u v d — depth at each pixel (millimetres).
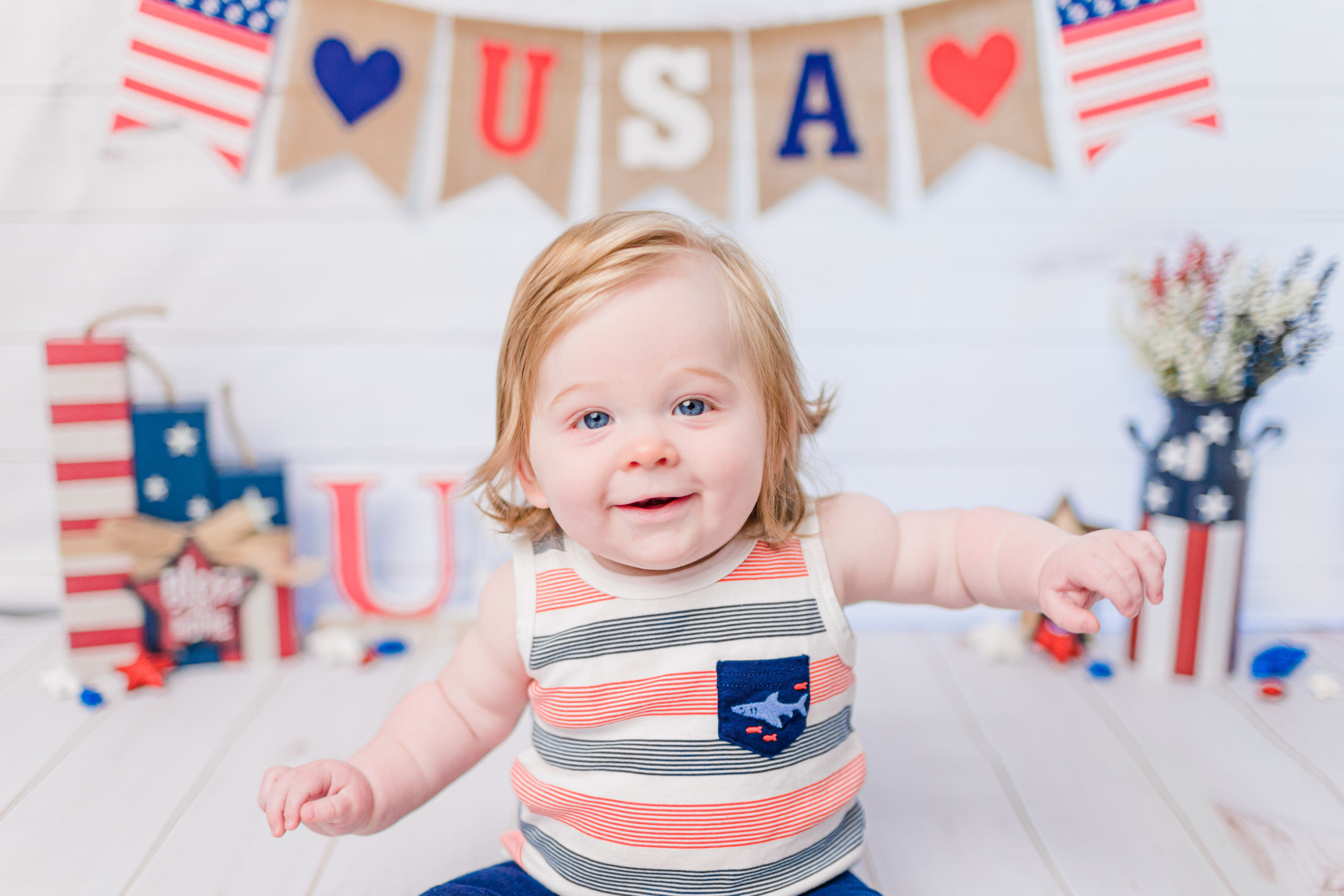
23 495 1652
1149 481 1515
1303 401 1676
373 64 1535
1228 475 1438
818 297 1645
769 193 1589
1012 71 1550
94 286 1581
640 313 734
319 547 1698
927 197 1607
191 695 1461
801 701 804
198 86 1527
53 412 1446
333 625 1622
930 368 1676
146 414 1476
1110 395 1682
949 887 1023
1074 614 728
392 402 1661
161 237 1574
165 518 1507
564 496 755
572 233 820
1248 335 1378
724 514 753
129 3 1500
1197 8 1532
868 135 1576
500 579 877
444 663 1571
